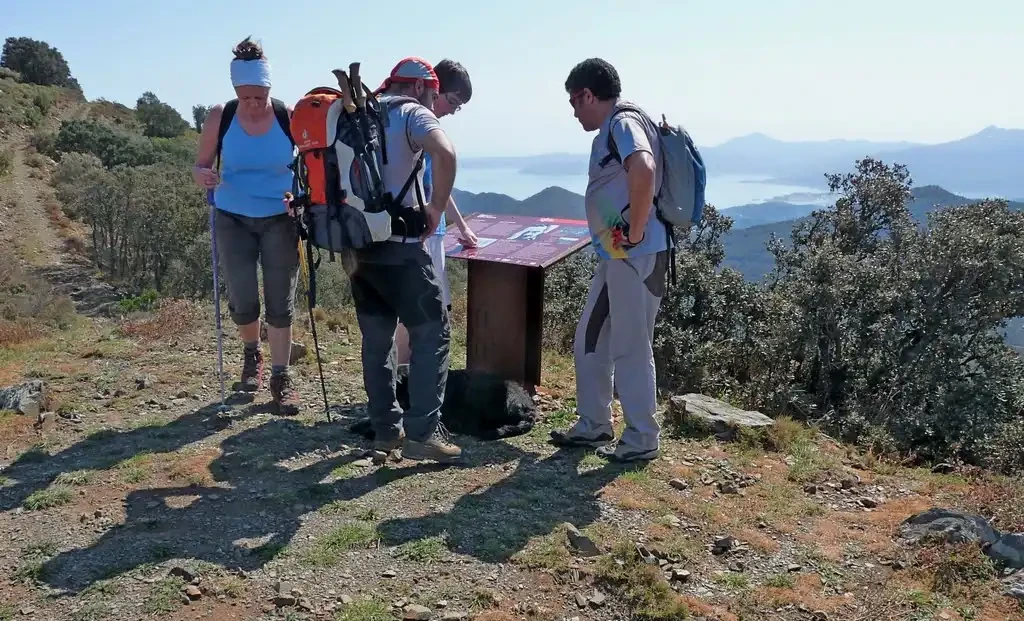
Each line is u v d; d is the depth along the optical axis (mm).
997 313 7277
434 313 3434
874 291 7410
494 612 2463
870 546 3092
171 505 3176
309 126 3115
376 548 2838
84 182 35438
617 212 3576
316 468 3625
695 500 3465
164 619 2375
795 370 6934
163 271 31188
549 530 3027
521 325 4879
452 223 4879
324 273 17469
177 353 5688
